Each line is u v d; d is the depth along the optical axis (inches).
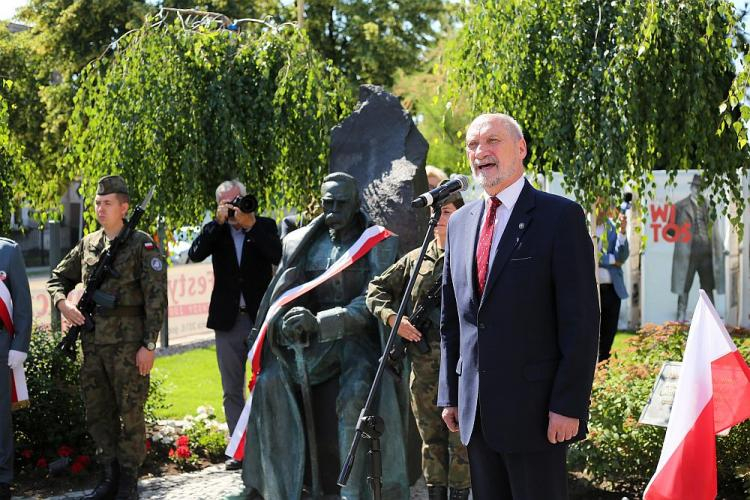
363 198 234.1
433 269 193.8
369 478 157.5
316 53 381.1
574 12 332.8
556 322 136.4
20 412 267.7
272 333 206.4
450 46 363.9
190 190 358.9
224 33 380.5
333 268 207.2
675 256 544.7
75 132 374.3
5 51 701.3
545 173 349.1
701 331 184.9
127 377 228.8
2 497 230.7
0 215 326.0
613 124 315.3
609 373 241.1
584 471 237.9
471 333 140.8
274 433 206.4
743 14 324.2
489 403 136.5
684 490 181.6
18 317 234.5
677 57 312.7
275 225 282.4
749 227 530.9
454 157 824.9
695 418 181.6
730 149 324.5
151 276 228.7
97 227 375.6
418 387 195.8
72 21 743.7
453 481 192.4
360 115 243.1
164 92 362.0
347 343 207.0
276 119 369.1
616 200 326.3
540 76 343.3
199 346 553.3
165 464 268.1
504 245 137.4
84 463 263.3
